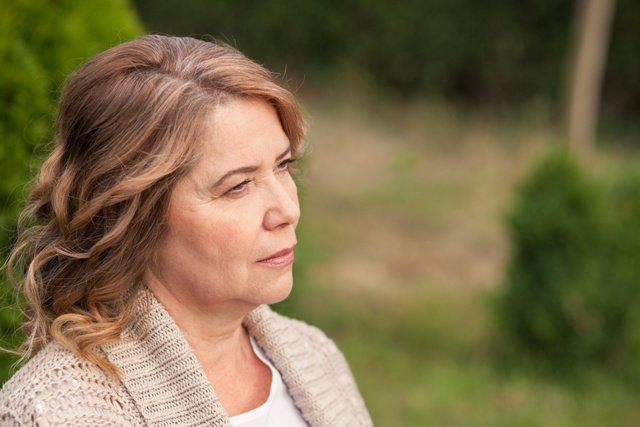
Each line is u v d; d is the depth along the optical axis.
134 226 1.77
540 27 14.35
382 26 15.00
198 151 1.73
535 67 14.49
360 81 14.83
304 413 2.17
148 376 1.84
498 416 6.44
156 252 1.83
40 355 1.84
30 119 2.92
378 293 8.89
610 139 13.59
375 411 6.52
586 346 6.93
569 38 14.12
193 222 1.76
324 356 2.37
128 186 1.70
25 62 2.95
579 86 12.18
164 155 1.70
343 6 15.10
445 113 14.12
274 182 1.82
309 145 2.26
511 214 7.14
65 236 1.82
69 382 1.77
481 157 12.64
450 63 14.88
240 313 1.93
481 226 10.75
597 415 6.45
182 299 1.90
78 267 1.83
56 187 1.81
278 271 1.86
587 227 6.87
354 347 7.61
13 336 2.63
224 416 1.83
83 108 1.77
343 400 2.30
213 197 1.76
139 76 1.74
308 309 7.93
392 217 10.98
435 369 7.25
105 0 3.39
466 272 9.62
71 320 1.82
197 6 15.79
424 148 13.10
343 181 11.88
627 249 6.88
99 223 1.80
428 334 7.95
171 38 1.85
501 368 7.22
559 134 13.10
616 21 13.80
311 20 15.31
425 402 6.65
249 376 2.11
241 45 15.89
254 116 1.78
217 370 2.01
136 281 1.85
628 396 6.68
